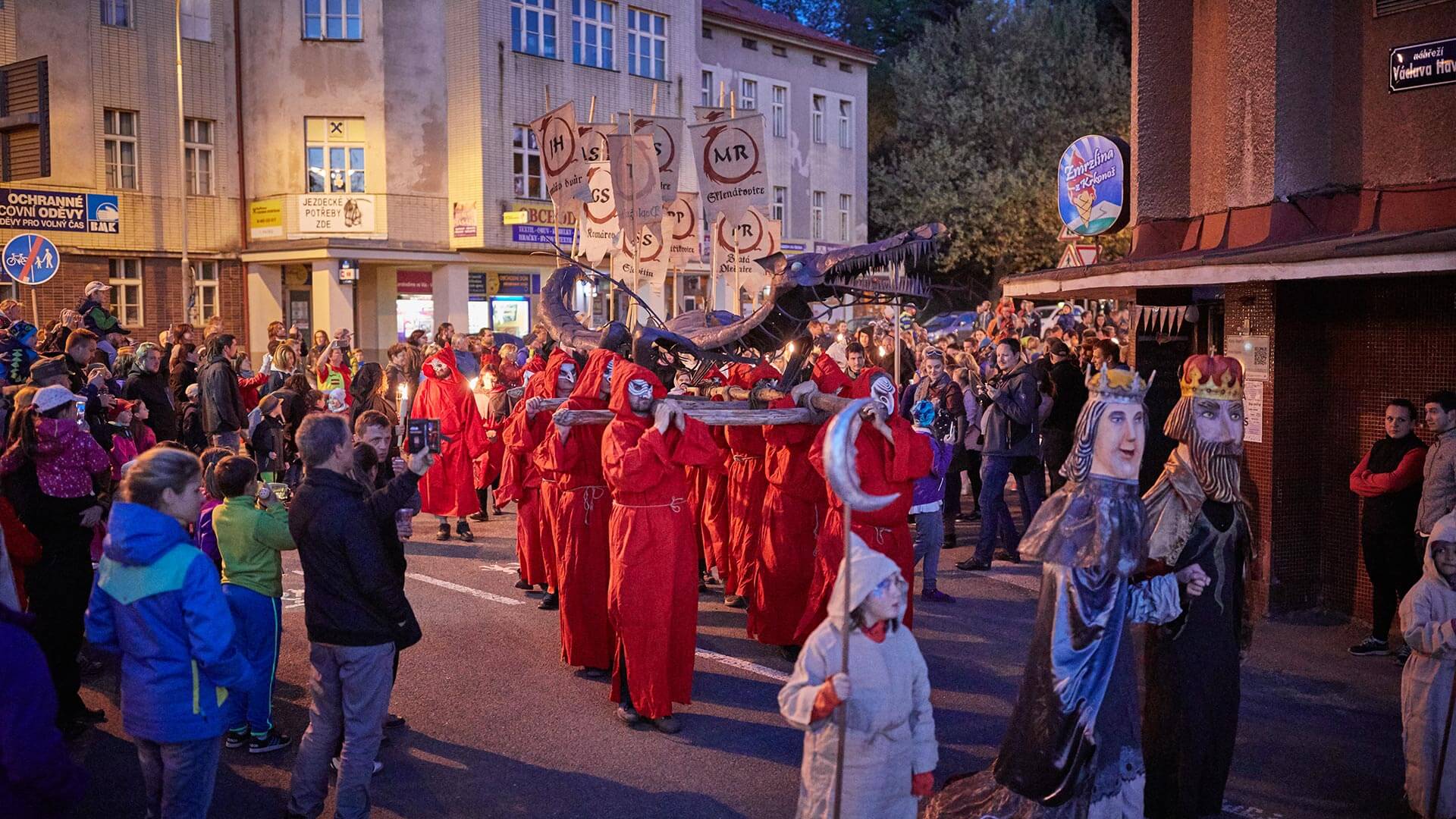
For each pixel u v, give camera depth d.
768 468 7.36
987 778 4.72
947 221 38.91
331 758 4.99
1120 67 40.06
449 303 27.39
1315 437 8.23
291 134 26.25
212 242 25.98
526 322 29.23
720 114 12.76
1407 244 6.10
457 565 10.12
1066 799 4.35
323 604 4.69
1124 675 4.45
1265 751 5.75
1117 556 4.34
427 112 26.86
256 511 5.58
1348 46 8.16
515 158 27.59
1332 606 8.24
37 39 23.00
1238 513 4.86
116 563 4.12
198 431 12.67
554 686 6.84
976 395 11.31
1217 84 8.98
